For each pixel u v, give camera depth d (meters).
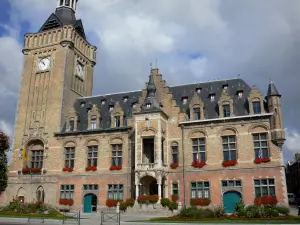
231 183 38.78
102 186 43.88
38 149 49.72
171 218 29.81
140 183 39.47
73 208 44.25
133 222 26.84
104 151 45.41
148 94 43.59
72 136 47.72
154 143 40.25
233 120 40.53
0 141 36.34
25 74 53.81
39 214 34.34
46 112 50.28
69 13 57.94
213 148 40.56
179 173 41.00
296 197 81.00
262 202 36.47
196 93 44.25
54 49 53.31
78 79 55.19
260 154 38.53
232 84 45.50
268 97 39.91
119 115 46.62
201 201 38.59
